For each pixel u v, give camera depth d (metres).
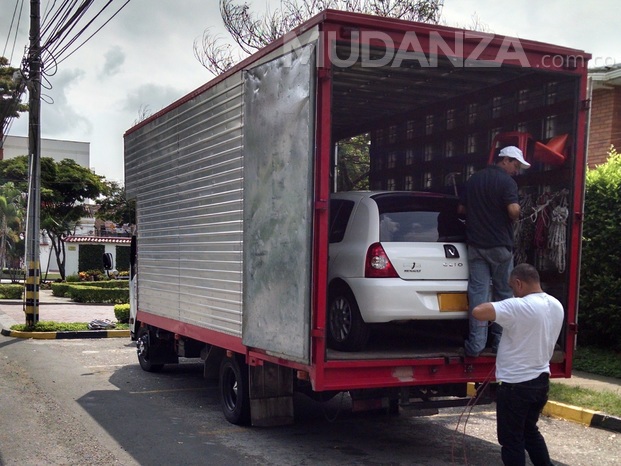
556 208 6.43
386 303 5.66
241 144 6.30
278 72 5.53
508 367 4.77
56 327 15.07
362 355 5.59
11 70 30.77
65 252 45.28
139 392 8.83
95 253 40.22
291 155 5.31
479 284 5.80
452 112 7.83
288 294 5.34
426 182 8.23
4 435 6.49
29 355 11.90
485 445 6.48
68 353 12.30
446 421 7.46
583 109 6.12
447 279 5.91
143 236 9.51
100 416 7.38
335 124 9.38
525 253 6.86
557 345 6.27
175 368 10.83
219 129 6.81
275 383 6.53
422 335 6.82
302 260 5.14
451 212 6.50
